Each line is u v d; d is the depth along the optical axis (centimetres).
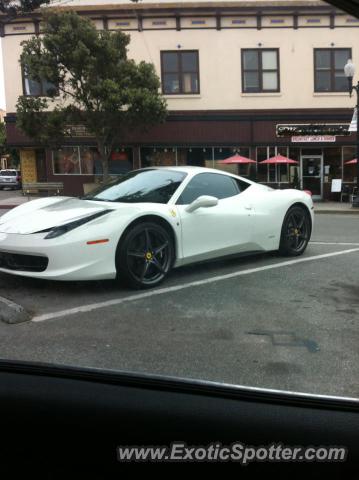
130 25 1875
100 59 1648
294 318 373
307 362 287
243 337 329
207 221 500
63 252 398
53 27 1625
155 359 288
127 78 1664
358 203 1650
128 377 150
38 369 154
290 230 619
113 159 2005
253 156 1986
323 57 1891
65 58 1612
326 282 490
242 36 1894
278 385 253
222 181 548
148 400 143
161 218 456
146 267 448
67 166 2017
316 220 1200
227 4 1869
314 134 1939
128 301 412
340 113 1927
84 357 289
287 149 1998
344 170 2002
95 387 146
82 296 423
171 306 399
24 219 442
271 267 558
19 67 1919
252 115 1944
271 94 1923
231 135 1964
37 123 1736
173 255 473
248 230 549
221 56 1912
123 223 426
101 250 413
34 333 331
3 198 2031
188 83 1936
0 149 4112
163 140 1969
